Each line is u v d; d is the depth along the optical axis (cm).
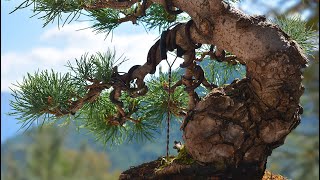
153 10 146
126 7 128
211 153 114
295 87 110
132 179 128
